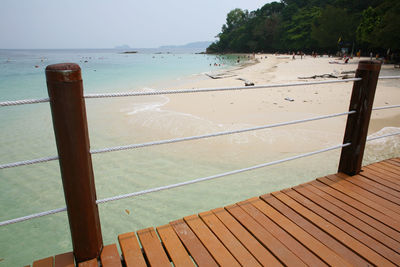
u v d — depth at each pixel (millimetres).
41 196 5168
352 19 53656
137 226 4105
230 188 5141
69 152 1471
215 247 1829
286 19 87562
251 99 13500
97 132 8867
